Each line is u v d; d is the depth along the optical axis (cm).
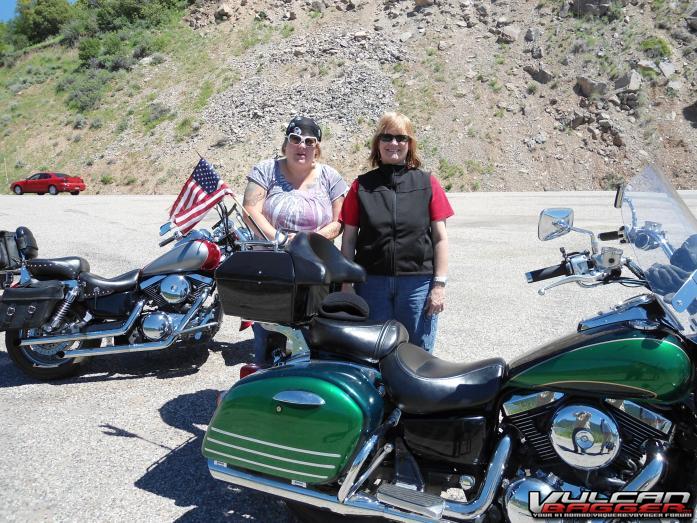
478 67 4472
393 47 4731
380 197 396
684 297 269
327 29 5128
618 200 304
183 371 574
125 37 6066
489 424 291
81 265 556
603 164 3841
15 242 560
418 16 4972
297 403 294
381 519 314
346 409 288
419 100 4281
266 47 5172
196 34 5756
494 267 1084
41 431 451
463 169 3841
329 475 289
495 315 776
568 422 266
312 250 312
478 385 285
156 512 352
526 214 1977
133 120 4897
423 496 281
